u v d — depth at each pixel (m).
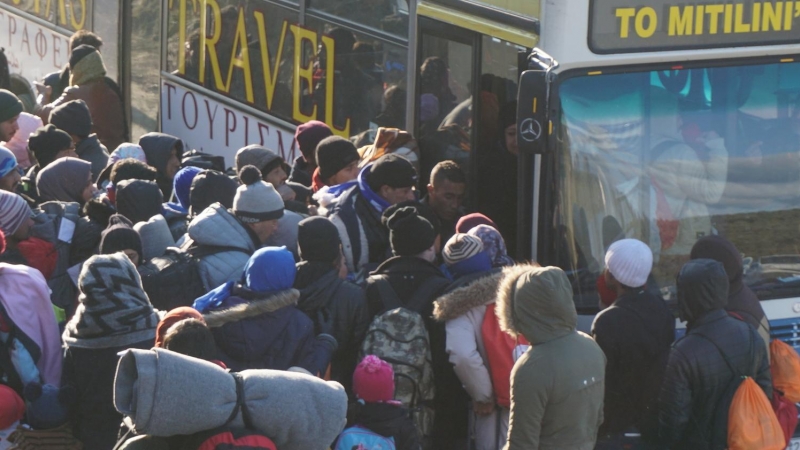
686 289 6.13
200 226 6.64
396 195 7.21
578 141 6.73
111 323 5.57
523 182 6.74
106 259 5.69
